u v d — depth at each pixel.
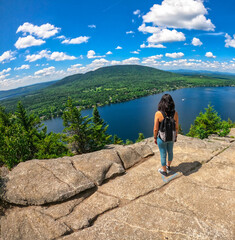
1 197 3.56
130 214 2.98
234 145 5.58
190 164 4.47
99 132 26.14
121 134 92.56
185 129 85.75
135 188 3.72
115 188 3.81
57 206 3.40
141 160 5.16
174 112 3.59
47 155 17.17
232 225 2.59
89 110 177.62
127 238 2.48
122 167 4.50
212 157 4.82
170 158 4.07
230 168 4.18
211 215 2.81
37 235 2.75
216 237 2.40
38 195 3.52
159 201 3.25
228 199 3.14
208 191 3.41
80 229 2.82
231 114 103.69
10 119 22.58
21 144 9.17
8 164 6.13
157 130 3.73
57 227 2.83
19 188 3.68
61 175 4.08
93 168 4.38
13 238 2.78
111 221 2.86
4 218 3.23
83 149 24.94
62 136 22.69
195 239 2.39
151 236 2.49
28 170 4.25
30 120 23.30
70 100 23.75
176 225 2.65
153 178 4.03
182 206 3.08
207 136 27.33
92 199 3.56
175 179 3.93
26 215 3.18
